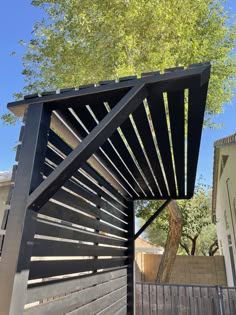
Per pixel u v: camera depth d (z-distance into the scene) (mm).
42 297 1442
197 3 5211
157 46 4477
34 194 1347
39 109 1604
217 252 16625
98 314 2424
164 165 3031
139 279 10211
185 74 1556
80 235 2100
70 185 1961
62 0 5453
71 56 5336
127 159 2830
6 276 1193
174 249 7125
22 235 1271
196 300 5035
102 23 4531
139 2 4254
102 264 2670
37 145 1506
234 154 7852
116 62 4750
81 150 1446
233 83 7629
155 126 2176
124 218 4051
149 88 1651
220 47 7152
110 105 1755
